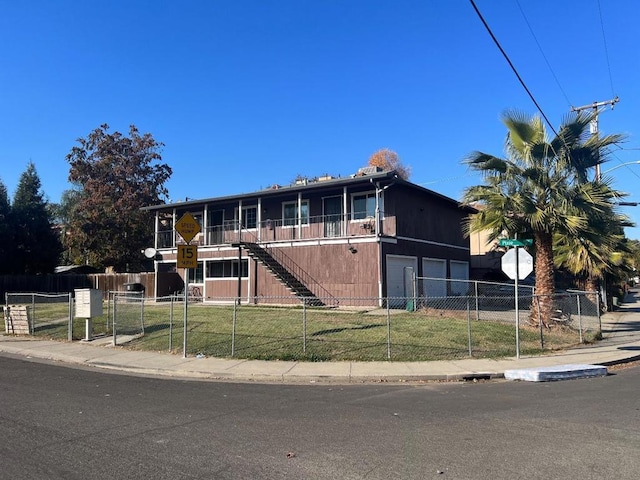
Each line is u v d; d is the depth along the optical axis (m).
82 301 15.84
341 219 25.39
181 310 20.75
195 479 4.73
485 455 5.40
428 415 7.27
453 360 12.03
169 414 7.38
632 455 5.34
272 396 8.77
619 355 12.97
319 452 5.54
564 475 4.79
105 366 12.19
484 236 39.66
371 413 7.43
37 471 4.93
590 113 16.22
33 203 39.03
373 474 4.85
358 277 23.20
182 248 13.00
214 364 11.81
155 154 45.81
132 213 42.19
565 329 16.56
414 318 17.20
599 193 16.16
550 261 16.81
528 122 16.81
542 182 16.36
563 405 7.86
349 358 12.14
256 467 5.05
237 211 29.30
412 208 25.95
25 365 12.37
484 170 17.14
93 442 5.91
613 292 34.56
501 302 26.81
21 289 36.03
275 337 14.04
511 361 11.98
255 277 25.91
